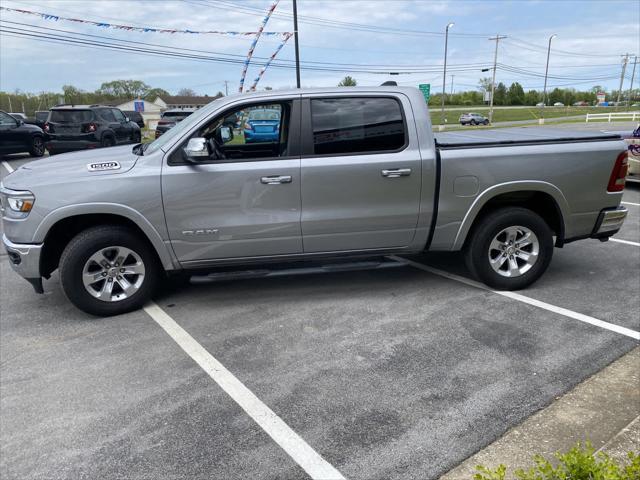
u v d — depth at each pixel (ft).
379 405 9.95
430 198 14.49
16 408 10.18
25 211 13.24
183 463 8.51
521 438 8.83
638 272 17.24
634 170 31.71
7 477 8.30
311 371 11.29
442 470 8.17
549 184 14.80
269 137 14.35
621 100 342.44
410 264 18.40
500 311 14.19
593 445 8.54
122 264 14.28
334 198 14.08
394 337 12.79
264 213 13.94
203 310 14.80
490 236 15.07
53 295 16.33
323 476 8.13
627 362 11.28
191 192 13.61
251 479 8.11
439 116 225.56
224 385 10.82
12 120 53.47
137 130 62.85
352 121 14.11
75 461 8.63
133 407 10.11
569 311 14.10
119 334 13.38
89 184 13.25
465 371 11.08
